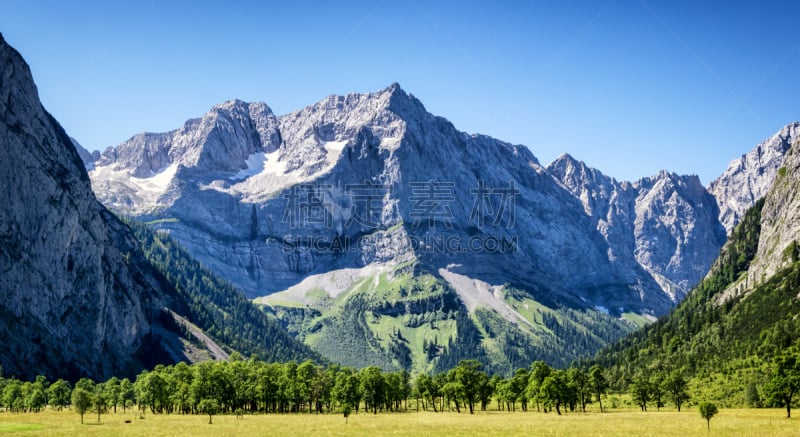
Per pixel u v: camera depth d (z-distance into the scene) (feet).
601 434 490.08
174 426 564.30
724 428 506.89
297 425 573.33
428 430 528.22
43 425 575.79
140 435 498.28
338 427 553.23
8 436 496.64
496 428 540.11
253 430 529.86
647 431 502.38
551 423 581.12
